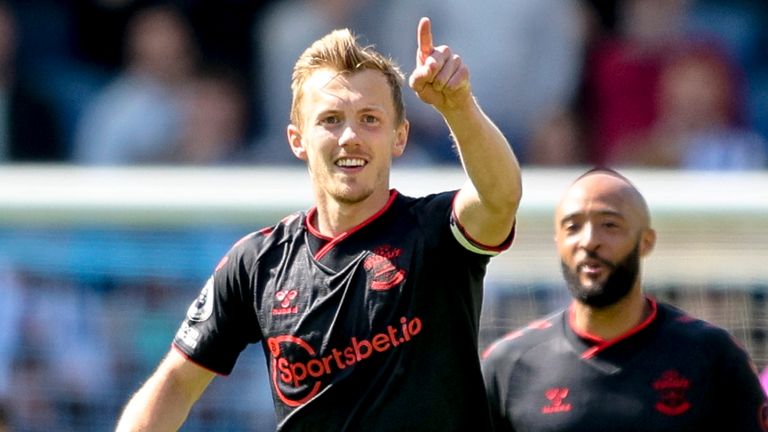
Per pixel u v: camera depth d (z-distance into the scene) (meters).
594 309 15.41
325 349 12.81
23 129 36.66
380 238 13.02
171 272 22.75
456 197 12.88
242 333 13.80
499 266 21.20
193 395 14.02
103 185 23.08
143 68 36.00
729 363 15.14
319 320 12.88
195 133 35.12
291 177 24.03
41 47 37.25
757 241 20.94
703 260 20.97
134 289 22.84
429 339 12.77
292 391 12.98
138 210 22.67
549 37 35.56
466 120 11.98
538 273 21.17
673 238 21.06
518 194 12.45
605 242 15.39
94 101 36.56
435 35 35.38
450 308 12.87
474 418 12.98
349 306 12.84
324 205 13.22
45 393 22.84
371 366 12.74
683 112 35.28
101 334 22.91
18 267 22.94
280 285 13.18
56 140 36.53
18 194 22.88
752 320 20.81
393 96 13.09
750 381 15.10
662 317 15.56
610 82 35.50
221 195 22.48
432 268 12.84
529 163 35.00
